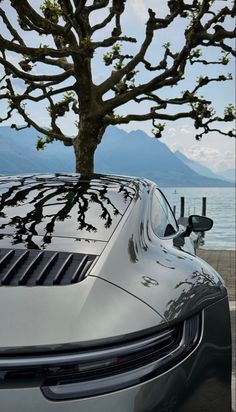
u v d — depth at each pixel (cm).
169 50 882
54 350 137
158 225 273
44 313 148
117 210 234
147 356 151
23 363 134
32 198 249
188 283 193
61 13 697
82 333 143
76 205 238
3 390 131
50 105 955
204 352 175
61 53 664
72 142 889
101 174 316
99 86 789
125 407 139
